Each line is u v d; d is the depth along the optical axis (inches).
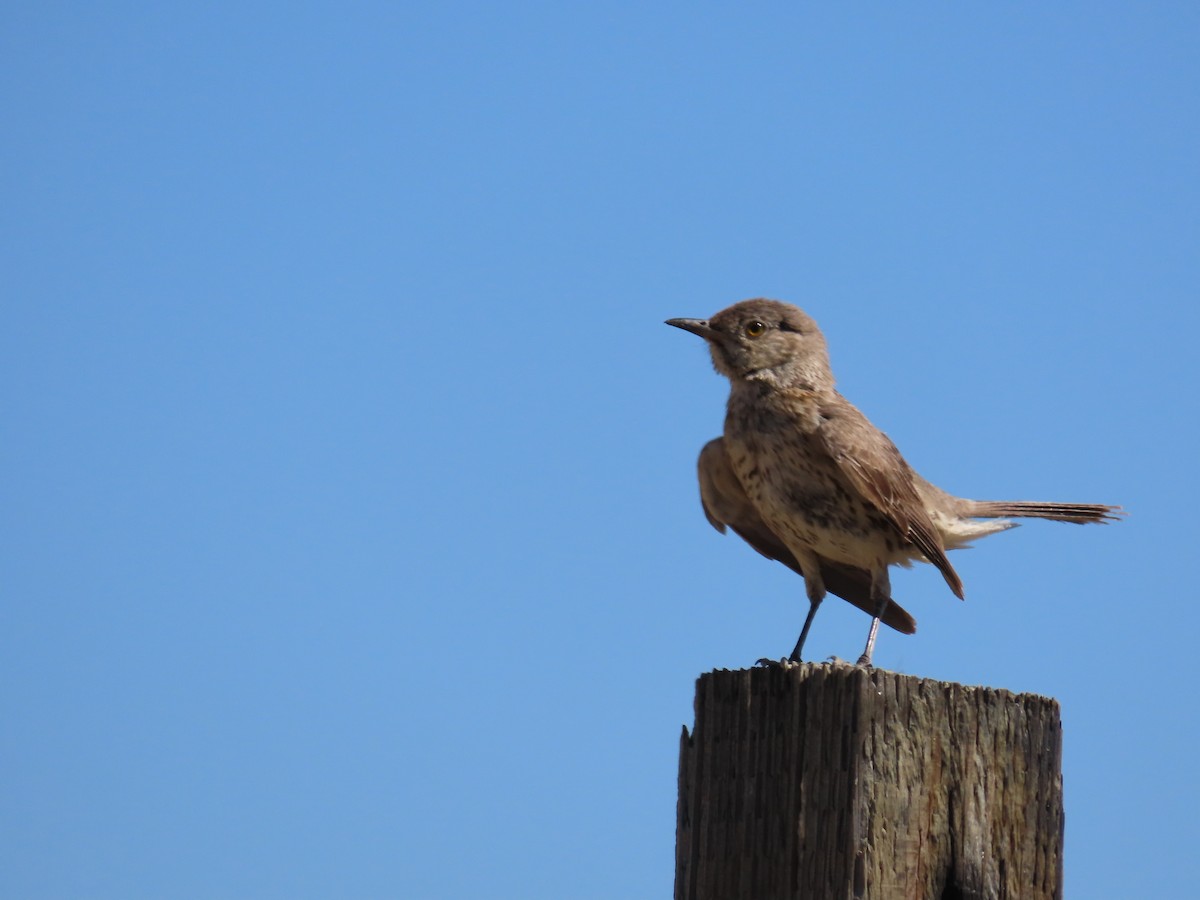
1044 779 355.9
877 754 337.4
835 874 331.6
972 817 344.5
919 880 337.1
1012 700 354.3
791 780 343.6
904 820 337.1
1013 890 346.3
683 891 358.9
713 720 360.8
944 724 346.0
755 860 344.5
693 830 358.0
